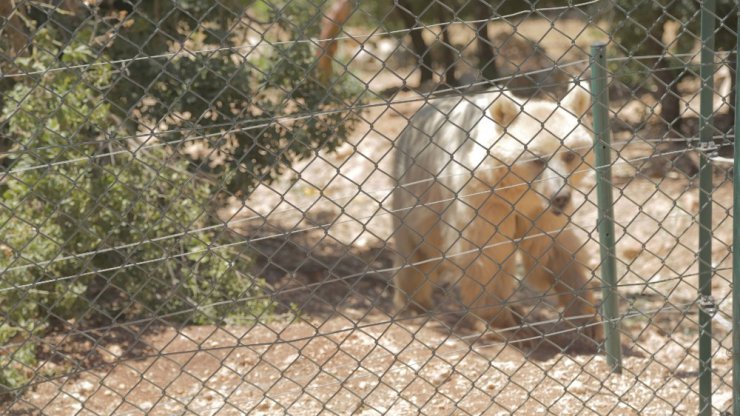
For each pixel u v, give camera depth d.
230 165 6.16
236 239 5.84
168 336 5.11
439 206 5.55
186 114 6.57
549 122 4.90
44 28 4.72
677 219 7.98
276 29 6.53
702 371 3.43
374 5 13.23
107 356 4.77
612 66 9.26
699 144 3.29
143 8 5.93
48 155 4.65
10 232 4.54
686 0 8.57
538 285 5.60
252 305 5.55
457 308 6.25
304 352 4.86
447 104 5.66
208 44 5.86
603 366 4.56
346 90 6.27
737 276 3.13
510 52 14.48
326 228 2.84
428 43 14.89
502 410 3.95
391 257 7.61
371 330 5.34
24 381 4.23
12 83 5.05
